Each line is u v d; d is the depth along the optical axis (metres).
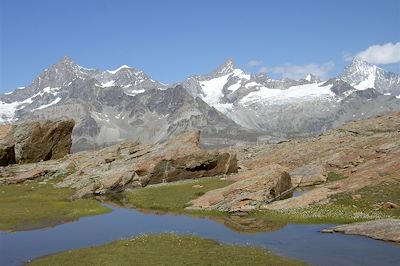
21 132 121.44
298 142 117.19
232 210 66.62
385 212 56.47
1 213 68.56
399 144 85.94
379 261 38.84
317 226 54.47
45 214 68.00
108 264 40.09
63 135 127.25
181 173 98.00
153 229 56.56
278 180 71.88
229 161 101.44
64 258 42.66
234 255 42.06
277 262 39.47
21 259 43.22
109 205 78.25
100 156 116.06
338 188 67.75
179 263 39.84
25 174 106.31
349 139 105.12
